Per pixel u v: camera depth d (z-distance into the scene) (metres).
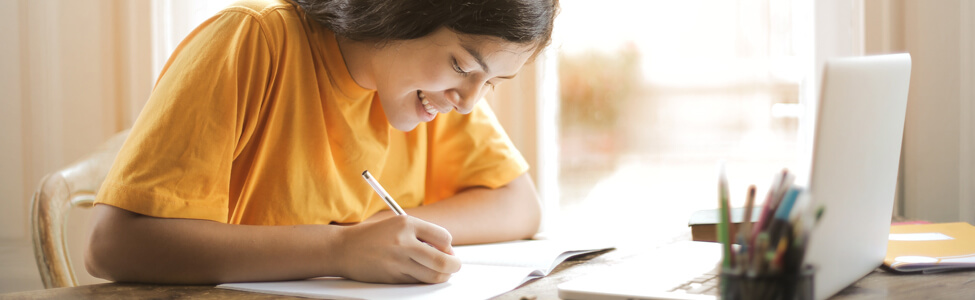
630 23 5.44
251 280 0.76
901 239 0.93
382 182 1.12
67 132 1.70
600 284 0.67
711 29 5.25
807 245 0.52
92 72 1.68
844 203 0.62
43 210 1.17
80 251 1.67
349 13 0.89
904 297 0.66
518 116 1.65
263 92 0.90
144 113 0.82
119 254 0.75
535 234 1.24
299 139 0.96
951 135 1.42
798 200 0.51
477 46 0.81
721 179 0.53
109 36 1.67
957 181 1.42
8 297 0.69
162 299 0.69
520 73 1.64
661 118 5.56
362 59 0.95
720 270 0.53
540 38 0.85
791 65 4.07
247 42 0.88
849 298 0.66
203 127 0.81
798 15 1.63
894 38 1.45
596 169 5.30
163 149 0.79
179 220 0.77
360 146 1.03
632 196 3.94
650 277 0.70
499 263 0.84
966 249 0.85
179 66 0.85
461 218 1.11
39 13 1.68
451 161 1.19
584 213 3.40
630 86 5.61
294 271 0.76
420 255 0.73
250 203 0.96
